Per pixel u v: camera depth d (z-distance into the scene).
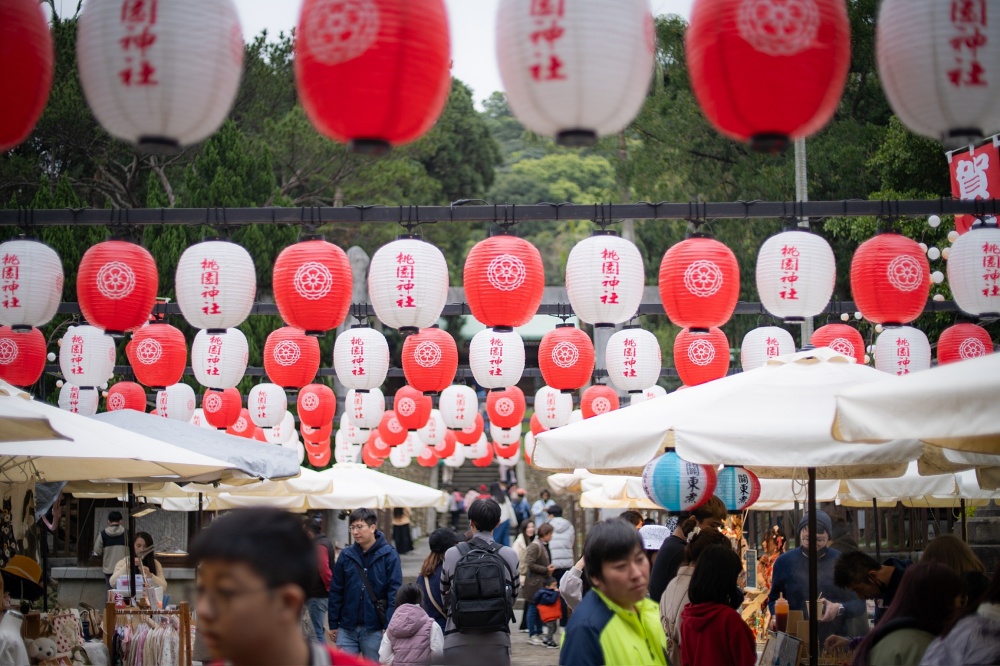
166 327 9.21
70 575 14.30
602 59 3.69
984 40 3.71
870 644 4.07
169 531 15.66
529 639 13.83
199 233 18.42
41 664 6.64
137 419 8.51
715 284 6.77
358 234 25.97
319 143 23.38
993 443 4.50
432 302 7.31
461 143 32.62
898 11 3.82
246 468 7.57
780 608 6.25
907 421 3.62
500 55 3.83
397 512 24.55
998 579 3.86
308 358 9.56
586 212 7.30
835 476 7.06
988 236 7.04
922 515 14.15
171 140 3.89
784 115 3.72
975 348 8.36
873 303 7.04
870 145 16.97
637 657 3.71
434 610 8.14
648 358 9.70
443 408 12.32
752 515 14.60
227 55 3.85
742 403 5.09
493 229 7.33
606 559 3.78
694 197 20.70
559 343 9.32
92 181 22.72
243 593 2.05
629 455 5.06
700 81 3.82
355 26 3.62
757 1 3.63
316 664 2.17
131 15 3.70
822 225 17.17
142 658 7.20
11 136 3.94
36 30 3.85
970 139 3.88
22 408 4.69
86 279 6.90
